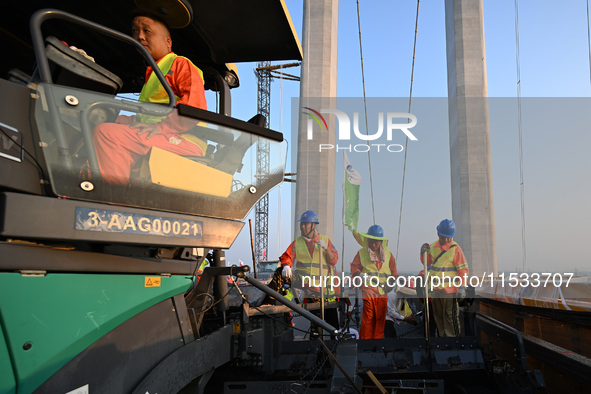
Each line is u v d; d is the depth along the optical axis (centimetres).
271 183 227
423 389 249
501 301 426
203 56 336
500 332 315
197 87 220
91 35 320
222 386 293
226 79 361
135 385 179
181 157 188
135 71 356
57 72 164
